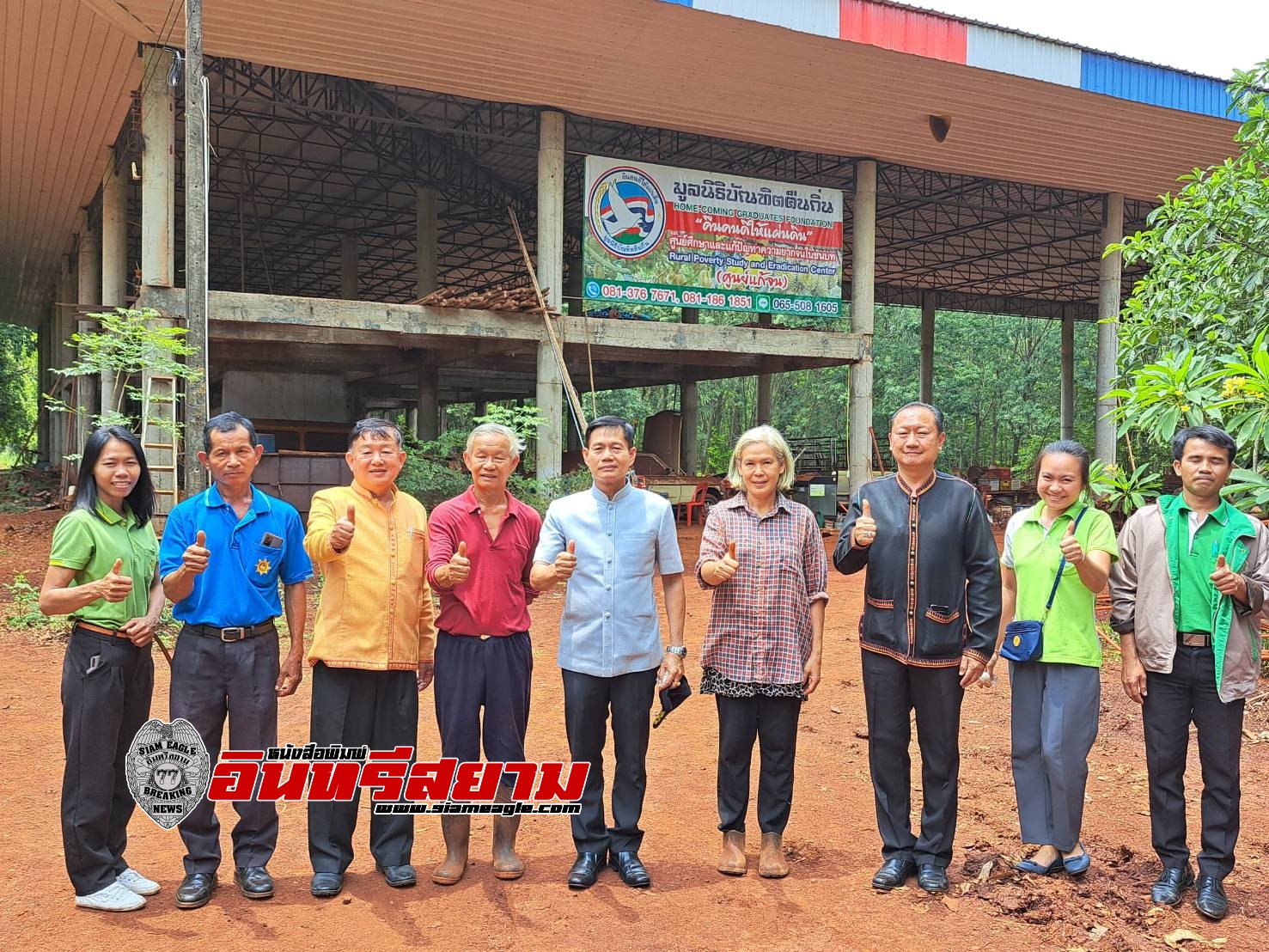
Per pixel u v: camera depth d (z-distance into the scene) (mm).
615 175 15664
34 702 6363
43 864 4074
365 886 3908
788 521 4023
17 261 27219
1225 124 16875
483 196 23109
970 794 5059
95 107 15016
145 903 3713
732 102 15203
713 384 42938
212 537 3686
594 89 14578
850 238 26328
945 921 3654
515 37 12984
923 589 3877
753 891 3906
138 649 3682
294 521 3900
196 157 8945
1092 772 5352
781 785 4035
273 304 13500
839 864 4203
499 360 20828
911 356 40844
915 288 32688
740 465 4066
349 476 13391
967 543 3895
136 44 12711
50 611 3439
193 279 8992
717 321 35562
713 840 4469
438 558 3752
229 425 3709
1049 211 23547
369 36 12734
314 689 3836
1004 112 15977
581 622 3920
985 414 41031
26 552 13250
